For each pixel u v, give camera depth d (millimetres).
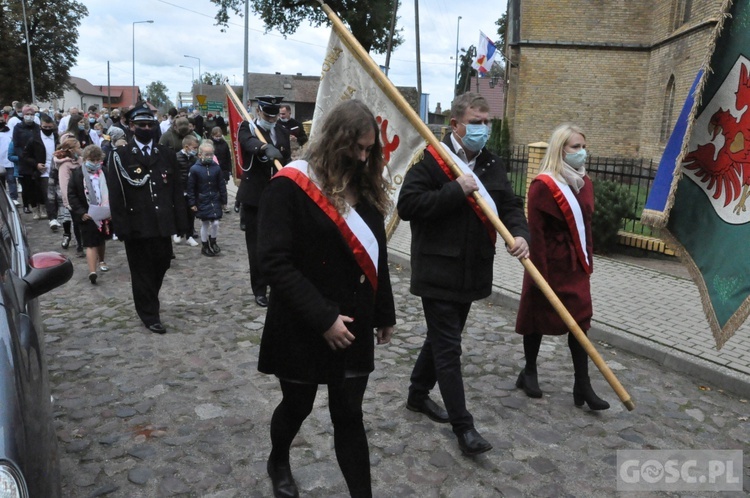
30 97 51969
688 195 3416
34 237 9781
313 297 2428
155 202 5324
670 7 19094
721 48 3207
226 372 4598
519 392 4371
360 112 2430
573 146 3896
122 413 3928
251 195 6047
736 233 3225
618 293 6863
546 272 3916
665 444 3717
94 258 7043
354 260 2527
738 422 4043
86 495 3066
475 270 3443
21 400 2043
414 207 3336
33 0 50094
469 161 3572
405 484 3217
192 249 9195
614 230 8945
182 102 54906
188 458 3420
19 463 1854
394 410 4031
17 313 2438
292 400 2752
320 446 3555
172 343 5188
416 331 5633
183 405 4051
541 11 21219
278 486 3023
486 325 5863
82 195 6938
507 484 3242
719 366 4738
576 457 3531
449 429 3793
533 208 3883
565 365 4895
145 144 5441
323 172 2461
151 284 5469
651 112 20547
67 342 5180
